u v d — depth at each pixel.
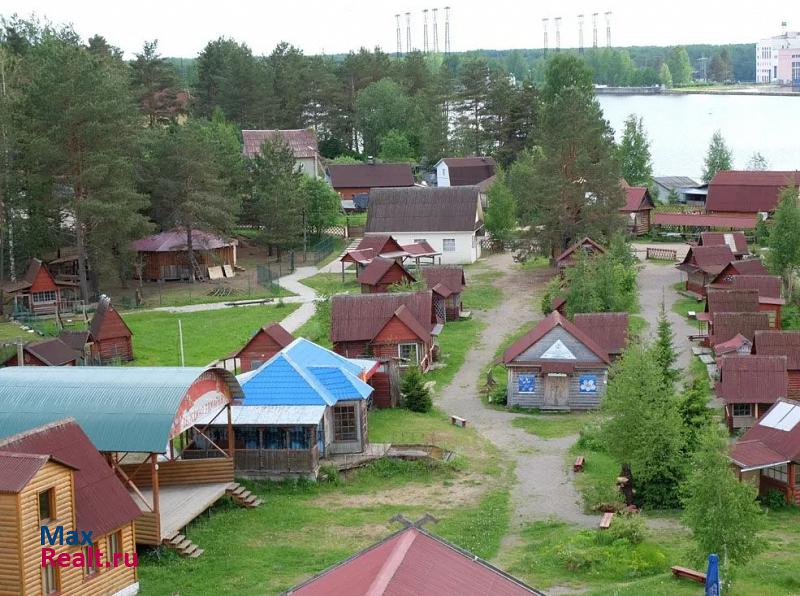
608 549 36.12
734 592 31.56
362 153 166.50
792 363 58.19
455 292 83.19
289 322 80.94
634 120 149.50
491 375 65.62
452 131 168.00
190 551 37.41
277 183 104.19
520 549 38.16
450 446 52.34
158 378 40.28
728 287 81.81
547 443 54.56
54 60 85.56
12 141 84.62
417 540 24.69
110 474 34.31
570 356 62.03
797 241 82.44
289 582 34.56
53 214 88.75
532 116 159.00
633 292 86.88
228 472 43.28
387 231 107.00
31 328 79.62
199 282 98.38
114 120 86.62
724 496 32.25
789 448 43.53
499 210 113.38
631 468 44.66
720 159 152.12
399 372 64.69
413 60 190.88
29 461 29.95
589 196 100.88
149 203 90.75
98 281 92.00
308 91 165.25
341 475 47.25
